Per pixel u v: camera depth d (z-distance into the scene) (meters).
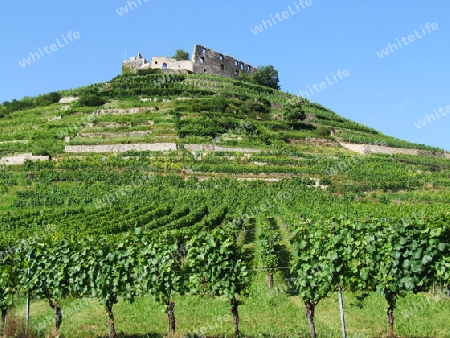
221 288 18.58
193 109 95.56
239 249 19.12
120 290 19.52
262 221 41.91
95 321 21.22
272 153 78.56
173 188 66.00
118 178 68.50
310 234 17.91
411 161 83.44
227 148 80.25
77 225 43.56
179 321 20.72
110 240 20.89
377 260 17.19
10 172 71.81
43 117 100.81
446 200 61.12
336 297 22.53
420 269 16.48
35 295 20.39
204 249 18.69
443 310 20.30
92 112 99.81
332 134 94.81
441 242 16.50
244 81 131.25
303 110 106.81
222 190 64.06
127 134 86.56
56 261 20.39
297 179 68.31
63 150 81.12
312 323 17.67
